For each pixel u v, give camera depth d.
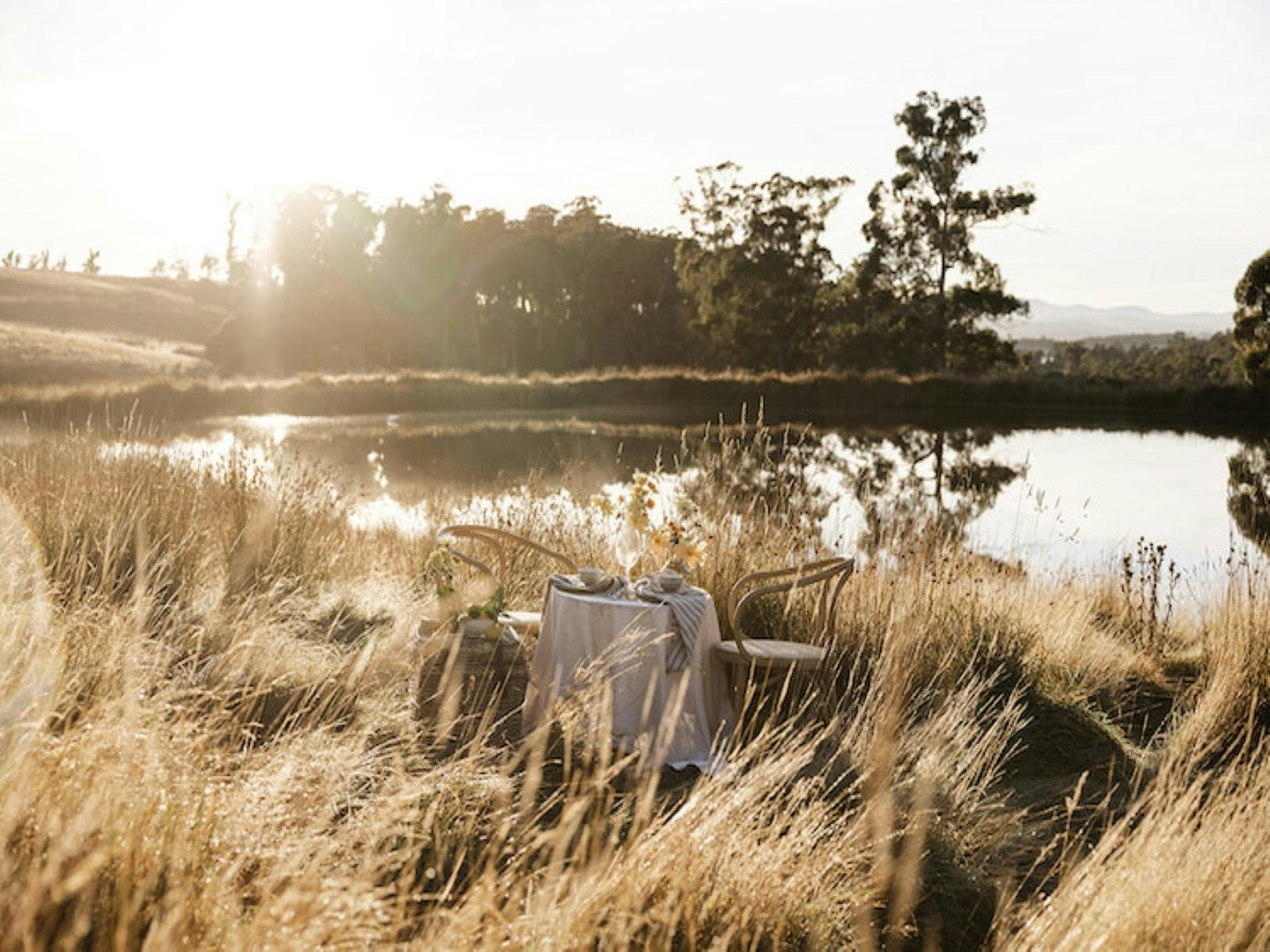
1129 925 2.74
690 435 29.23
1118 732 5.60
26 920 1.91
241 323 74.06
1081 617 7.45
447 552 5.48
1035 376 51.16
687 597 5.10
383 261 87.69
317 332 79.25
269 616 5.01
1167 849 3.05
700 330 67.88
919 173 52.84
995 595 7.20
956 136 51.78
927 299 54.31
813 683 5.34
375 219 88.62
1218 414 45.75
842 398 45.38
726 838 3.03
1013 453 28.75
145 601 4.12
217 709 3.21
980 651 6.21
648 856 2.88
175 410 32.94
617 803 4.00
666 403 43.91
